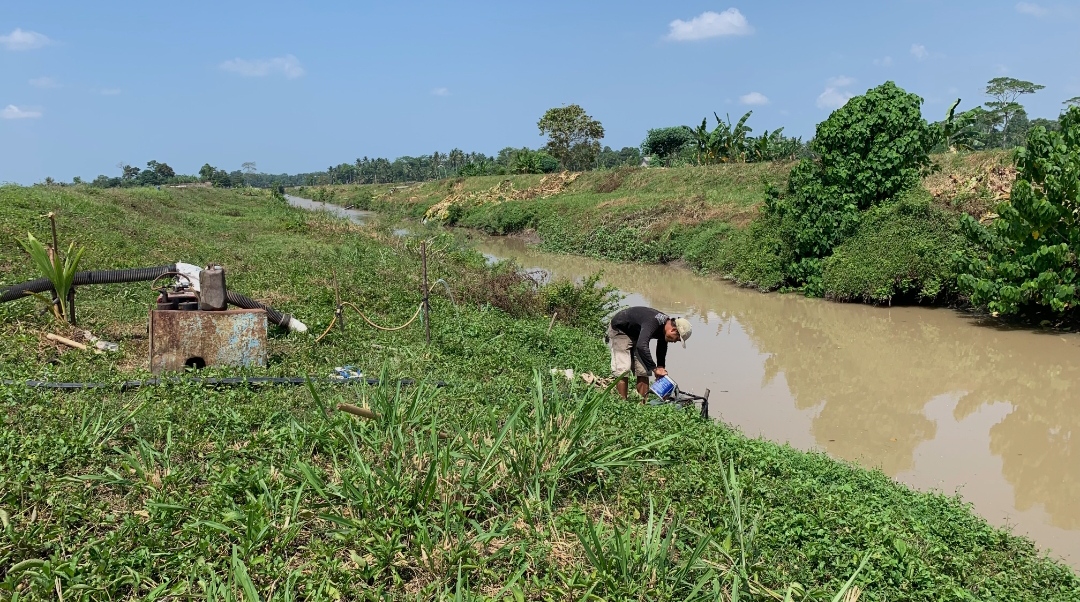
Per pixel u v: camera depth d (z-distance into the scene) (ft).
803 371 39.88
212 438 17.67
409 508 14.80
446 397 22.56
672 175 130.11
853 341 47.42
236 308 27.50
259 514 13.88
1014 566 17.53
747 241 71.41
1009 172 63.82
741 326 52.44
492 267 56.95
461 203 167.12
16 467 14.96
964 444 29.27
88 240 49.47
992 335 48.55
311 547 13.57
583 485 17.07
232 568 12.39
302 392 21.90
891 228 58.65
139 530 13.62
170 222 85.35
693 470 18.47
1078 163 44.29
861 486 21.16
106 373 22.44
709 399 34.53
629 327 26.53
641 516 16.25
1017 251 48.42
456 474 15.97
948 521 19.12
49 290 29.32
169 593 12.13
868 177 61.57
